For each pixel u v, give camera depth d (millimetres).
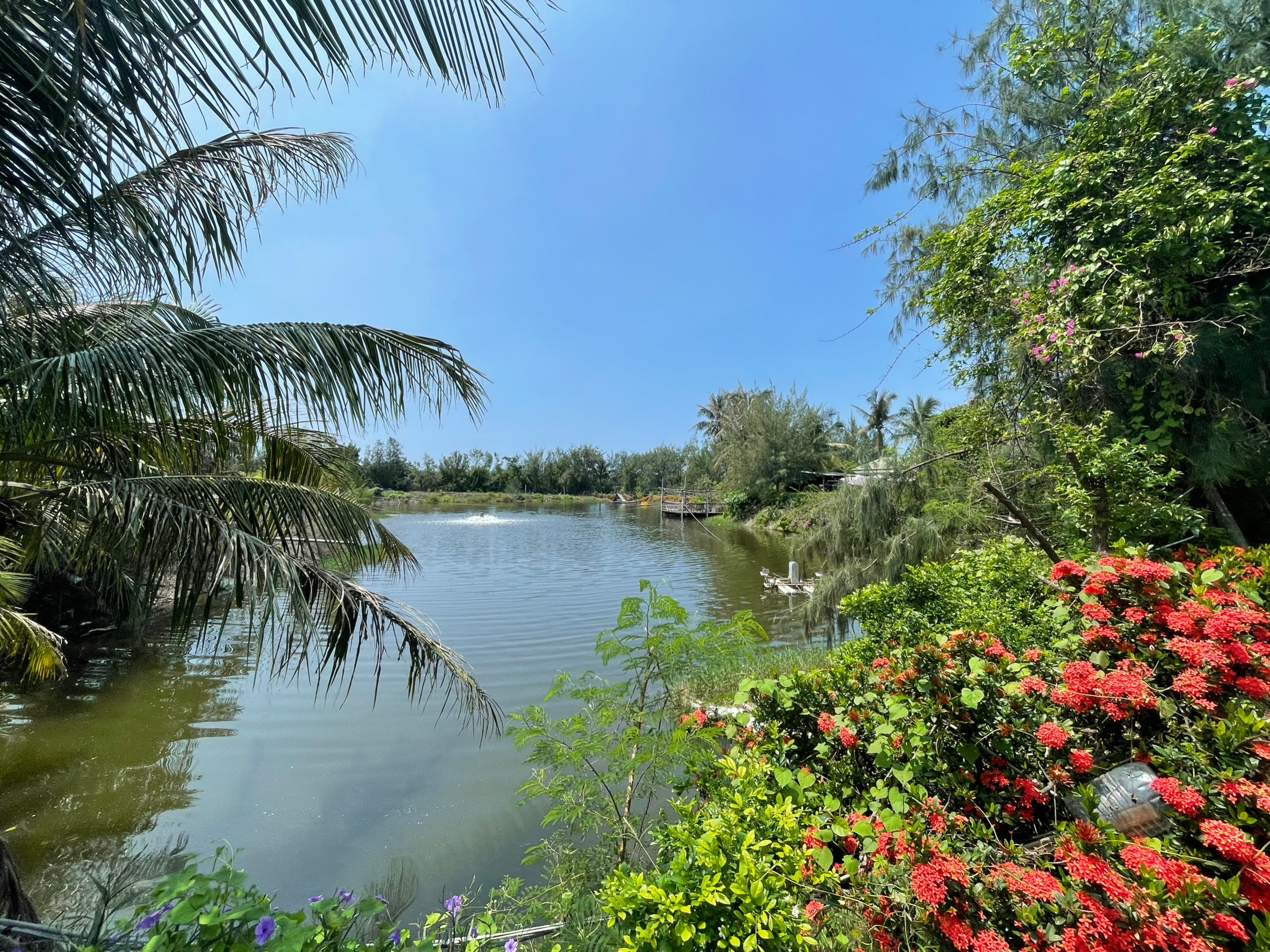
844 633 5641
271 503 2727
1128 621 1903
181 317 2973
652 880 1671
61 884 3506
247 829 4234
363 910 1287
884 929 1466
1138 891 1154
